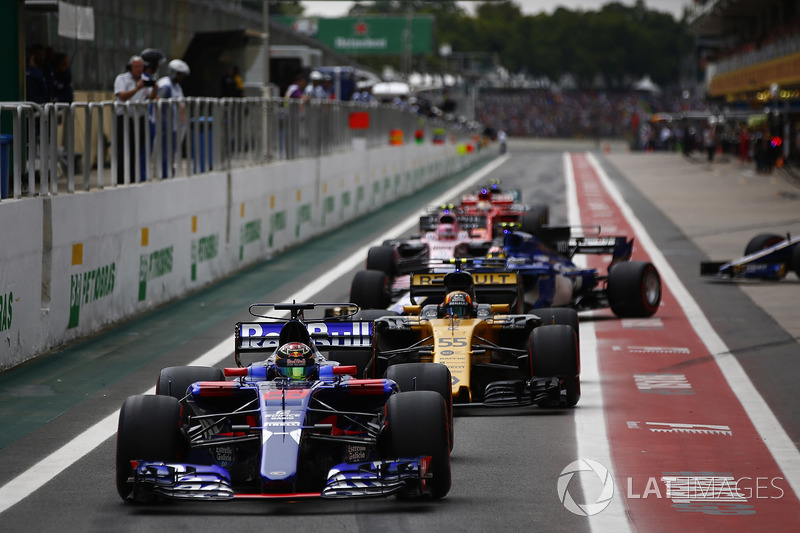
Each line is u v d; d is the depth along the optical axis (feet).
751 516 94.73
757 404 138.21
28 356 162.61
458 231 229.86
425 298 161.79
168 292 220.02
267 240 293.23
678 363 165.17
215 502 96.84
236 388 100.78
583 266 288.51
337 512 93.81
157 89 246.27
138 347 174.09
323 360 108.68
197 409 108.47
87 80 321.52
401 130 547.08
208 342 178.91
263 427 93.09
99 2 329.11
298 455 91.04
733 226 396.78
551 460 112.27
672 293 240.32
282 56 501.15
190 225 231.91
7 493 100.94
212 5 449.48
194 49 344.90
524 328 139.33
